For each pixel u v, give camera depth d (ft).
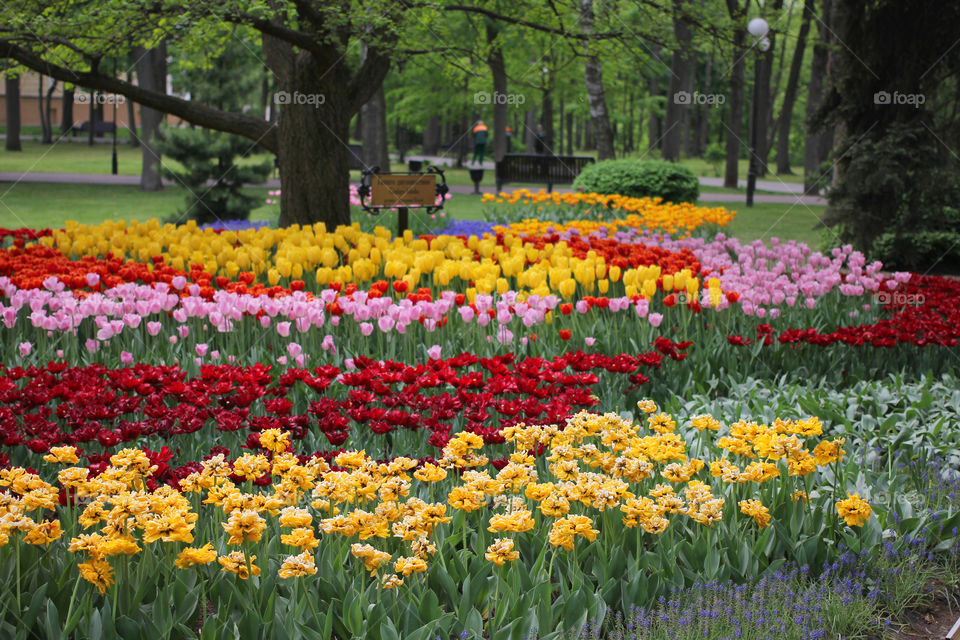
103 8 33.81
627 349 24.11
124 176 107.04
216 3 34.37
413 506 12.44
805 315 28.37
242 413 15.93
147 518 11.57
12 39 34.91
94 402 16.21
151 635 11.16
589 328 24.72
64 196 81.76
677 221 46.98
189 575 12.28
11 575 11.66
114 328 21.24
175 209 68.03
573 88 124.16
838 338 23.17
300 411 18.90
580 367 19.83
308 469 13.16
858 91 46.91
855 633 13.01
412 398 17.04
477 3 47.34
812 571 14.02
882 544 14.46
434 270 28.71
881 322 24.22
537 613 11.83
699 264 29.94
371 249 31.73
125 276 26.84
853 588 13.48
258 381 18.04
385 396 17.44
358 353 22.82
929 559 14.74
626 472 13.71
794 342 23.59
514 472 12.99
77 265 27.89
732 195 94.07
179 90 64.95
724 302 25.46
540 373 18.52
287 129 41.55
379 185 39.42
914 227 46.70
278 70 41.57
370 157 102.78
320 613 11.46
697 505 13.60
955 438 19.49
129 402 16.25
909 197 46.83
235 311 22.02
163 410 15.56
